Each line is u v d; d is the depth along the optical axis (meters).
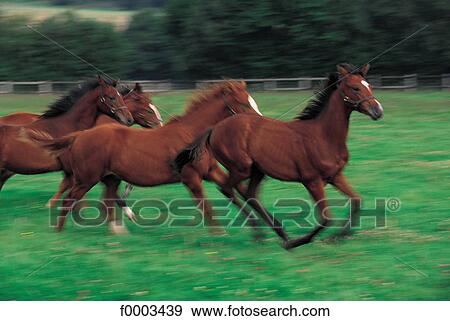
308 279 11.18
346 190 12.57
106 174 13.40
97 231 13.88
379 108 12.04
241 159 12.62
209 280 11.19
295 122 12.59
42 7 73.75
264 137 12.51
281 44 45.41
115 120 15.84
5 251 12.70
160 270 11.63
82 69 46.31
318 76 45.28
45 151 14.35
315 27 44.56
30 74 45.75
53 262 12.09
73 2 77.81
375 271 11.49
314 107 12.47
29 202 16.67
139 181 13.22
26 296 10.73
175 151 13.13
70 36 46.06
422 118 30.34
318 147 12.27
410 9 44.06
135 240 13.26
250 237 13.32
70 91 15.34
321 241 12.98
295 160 12.34
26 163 14.60
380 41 44.69
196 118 13.44
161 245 12.94
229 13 45.28
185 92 41.12
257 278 11.24
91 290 10.90
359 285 10.95
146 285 11.05
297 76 45.50
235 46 45.78
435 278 11.23
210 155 13.13
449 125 28.42
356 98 12.10
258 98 37.81
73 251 12.65
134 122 16.31
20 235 13.60
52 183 19.33
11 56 45.53
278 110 33.38
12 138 14.62
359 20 44.09
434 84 43.19
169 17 47.44
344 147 12.39
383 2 44.22
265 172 12.58
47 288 11.01
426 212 15.17
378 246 12.76
